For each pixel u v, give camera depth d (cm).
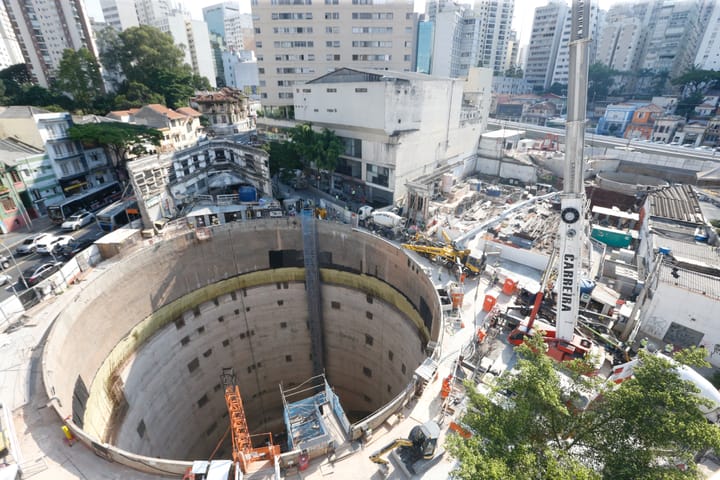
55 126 5303
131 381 3192
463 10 15525
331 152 4997
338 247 4044
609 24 14038
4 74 9712
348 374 4516
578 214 2003
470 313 2906
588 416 1256
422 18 15738
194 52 15438
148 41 8625
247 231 3959
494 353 2427
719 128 8544
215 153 5462
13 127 5009
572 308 2217
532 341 1458
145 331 3388
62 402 2111
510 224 4244
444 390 2034
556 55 15425
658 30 13212
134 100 7806
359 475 1670
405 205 4581
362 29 7338
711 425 1109
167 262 3566
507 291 3119
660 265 2589
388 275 3791
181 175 4694
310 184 5747
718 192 5006
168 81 8356
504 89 15800
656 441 1124
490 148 7150
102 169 6038
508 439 1211
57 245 4094
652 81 12988
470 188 6038
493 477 1023
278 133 7238
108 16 16825
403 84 4769
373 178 5294
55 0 9575
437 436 1631
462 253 3416
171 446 3516
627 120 10138
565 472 1059
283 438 4344
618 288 3161
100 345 2944
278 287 4234
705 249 3070
